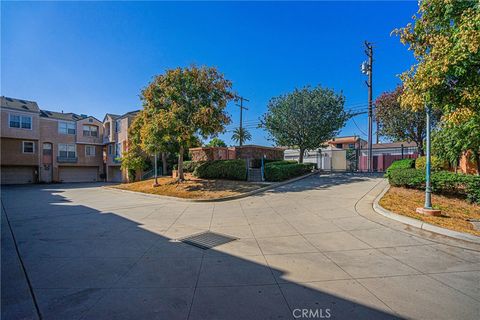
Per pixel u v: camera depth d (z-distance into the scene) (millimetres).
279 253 4688
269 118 20828
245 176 15820
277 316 2783
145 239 5770
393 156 25969
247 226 6676
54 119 31812
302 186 13547
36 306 3041
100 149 35562
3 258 4633
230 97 16234
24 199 13875
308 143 20141
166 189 15156
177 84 15336
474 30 4508
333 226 6352
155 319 2760
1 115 27672
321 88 19922
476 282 3490
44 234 6281
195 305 3016
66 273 3959
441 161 11047
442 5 5469
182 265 4219
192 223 7230
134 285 3535
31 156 29812
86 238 5898
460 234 5207
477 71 5039
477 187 7992
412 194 9375
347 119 20250
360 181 14445
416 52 6098
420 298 3107
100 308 2980
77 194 16531
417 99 5914
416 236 5449
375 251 4660
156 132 15156
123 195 15227
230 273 3877
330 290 3320
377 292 3256
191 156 23656
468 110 5160
